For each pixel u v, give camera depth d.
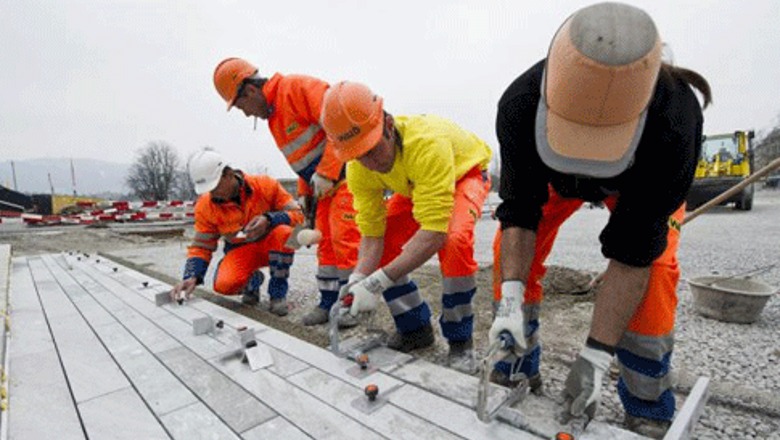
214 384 1.73
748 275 3.32
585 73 0.88
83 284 3.62
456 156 2.08
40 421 1.48
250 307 3.53
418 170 1.82
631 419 1.50
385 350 2.05
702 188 11.66
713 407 1.80
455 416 1.45
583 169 1.08
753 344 2.46
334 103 1.71
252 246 3.42
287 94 2.81
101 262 4.80
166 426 1.44
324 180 2.69
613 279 1.29
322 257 3.00
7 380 1.77
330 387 1.69
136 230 12.41
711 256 5.13
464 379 1.71
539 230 1.76
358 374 1.79
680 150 1.10
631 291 1.26
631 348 1.42
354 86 1.75
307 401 1.59
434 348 2.49
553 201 1.72
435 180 1.78
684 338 2.59
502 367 1.82
